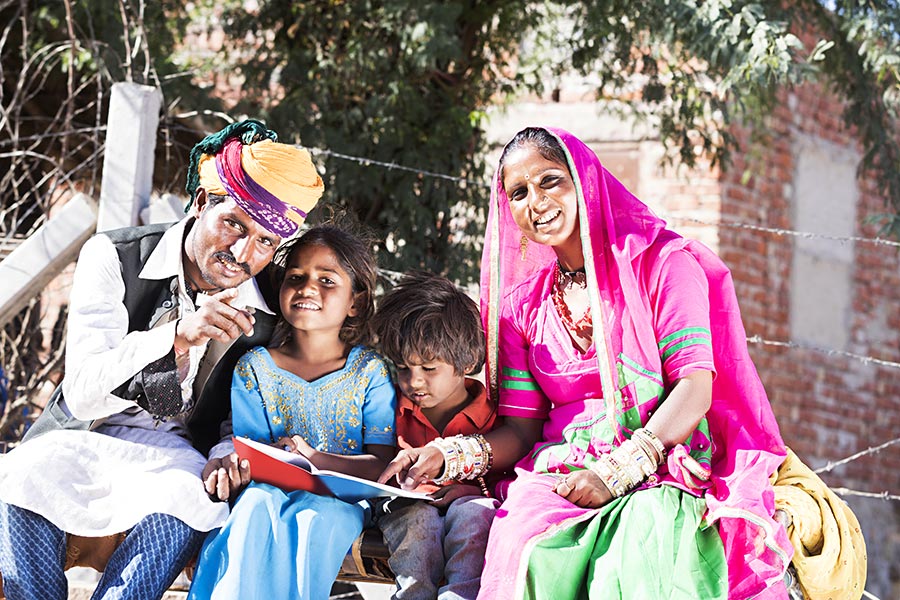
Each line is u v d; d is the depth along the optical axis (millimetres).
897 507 8797
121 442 2750
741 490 2652
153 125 4133
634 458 2680
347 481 2652
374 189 5992
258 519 2629
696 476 2703
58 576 2654
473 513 2766
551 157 2906
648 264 2889
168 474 2699
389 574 2895
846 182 8797
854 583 2928
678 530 2592
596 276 2859
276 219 2730
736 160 7887
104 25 6016
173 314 2848
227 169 2723
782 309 8219
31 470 2629
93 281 2795
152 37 6230
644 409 2809
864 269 8875
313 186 2783
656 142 7824
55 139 6633
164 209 4066
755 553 2613
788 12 5738
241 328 2678
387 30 5914
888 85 6016
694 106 6141
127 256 2854
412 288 3045
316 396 2939
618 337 2854
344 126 5945
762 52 4961
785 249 8273
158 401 2680
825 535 2850
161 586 2629
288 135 5984
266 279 3066
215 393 2969
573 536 2602
